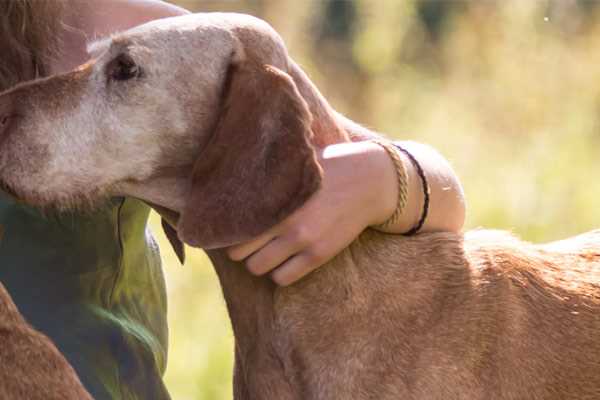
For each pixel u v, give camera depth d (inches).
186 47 166.1
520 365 166.1
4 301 135.9
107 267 166.4
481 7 454.3
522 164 365.4
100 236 165.5
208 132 166.4
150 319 177.3
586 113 391.5
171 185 168.1
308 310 167.0
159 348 175.0
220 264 172.6
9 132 162.2
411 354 164.2
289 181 156.6
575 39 437.7
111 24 180.9
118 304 170.6
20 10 167.0
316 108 170.6
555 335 169.2
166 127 165.5
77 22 178.2
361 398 163.8
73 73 166.7
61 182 162.7
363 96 444.5
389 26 457.4
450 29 486.3
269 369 170.7
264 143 158.7
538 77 421.4
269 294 169.8
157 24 168.1
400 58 479.5
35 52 171.2
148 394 165.0
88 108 164.6
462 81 436.5
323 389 165.6
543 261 179.0
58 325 158.2
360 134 180.1
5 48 168.2
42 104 163.6
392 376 163.6
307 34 466.9
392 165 167.9
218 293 311.7
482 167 369.4
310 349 166.7
